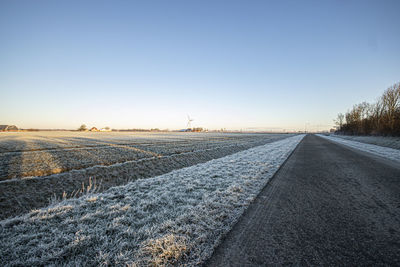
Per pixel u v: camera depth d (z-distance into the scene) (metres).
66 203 4.67
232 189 5.43
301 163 10.32
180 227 3.21
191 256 2.53
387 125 32.28
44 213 4.01
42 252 2.70
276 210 4.02
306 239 2.89
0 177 7.72
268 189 5.58
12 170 8.94
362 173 7.77
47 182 7.28
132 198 4.90
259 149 18.08
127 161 11.58
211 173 7.77
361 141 31.44
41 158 12.55
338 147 20.36
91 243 2.90
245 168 8.74
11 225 3.54
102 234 3.14
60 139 32.41
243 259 2.44
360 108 50.69
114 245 2.84
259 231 3.14
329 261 2.38
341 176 7.27
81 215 3.94
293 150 17.33
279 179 6.81
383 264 2.31
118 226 3.38
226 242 2.83
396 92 32.81
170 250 2.58
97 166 9.80
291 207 4.19
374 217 3.67
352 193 5.18
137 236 3.04
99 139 33.22
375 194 5.09
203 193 5.17
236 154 14.38
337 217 3.67
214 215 3.72
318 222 3.46
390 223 3.41
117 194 5.27
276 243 2.79
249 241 2.85
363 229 3.19
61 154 14.48
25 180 7.16
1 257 2.63
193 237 2.96
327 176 7.27
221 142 28.16
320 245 2.73
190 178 6.90
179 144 24.03
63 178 7.80
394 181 6.48
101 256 2.55
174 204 4.41
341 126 71.75
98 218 3.72
